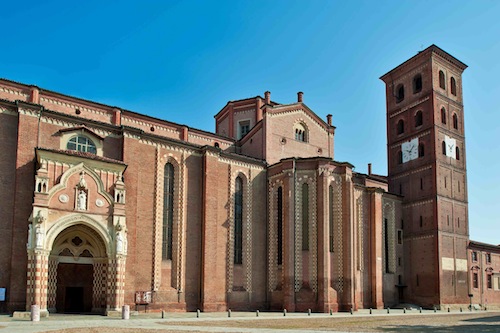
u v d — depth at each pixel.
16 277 43.03
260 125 67.94
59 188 44.12
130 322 39.81
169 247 55.41
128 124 58.31
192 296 55.41
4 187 44.59
